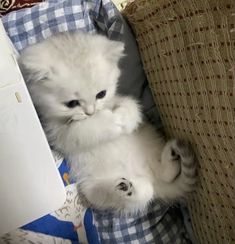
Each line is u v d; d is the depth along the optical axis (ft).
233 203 0.62
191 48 0.57
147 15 0.66
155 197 0.76
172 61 0.63
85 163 0.74
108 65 0.69
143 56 0.75
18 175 0.45
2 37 0.47
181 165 0.71
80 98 0.67
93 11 0.78
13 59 0.45
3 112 0.44
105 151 0.73
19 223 0.46
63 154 0.74
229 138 0.56
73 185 0.74
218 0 0.47
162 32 0.63
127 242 0.76
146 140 0.77
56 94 0.66
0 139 0.44
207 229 0.73
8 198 0.45
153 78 0.74
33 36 0.77
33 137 0.45
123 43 0.72
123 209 0.74
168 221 0.80
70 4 0.78
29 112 0.44
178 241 0.80
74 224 0.71
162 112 0.77
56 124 0.71
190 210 0.78
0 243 0.63
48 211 0.47
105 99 0.70
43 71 0.64
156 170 0.75
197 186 0.71
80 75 0.65
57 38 0.72
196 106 0.61
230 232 0.66
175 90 0.66
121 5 0.85
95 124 0.70
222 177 0.62
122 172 0.74
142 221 0.77
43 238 0.67
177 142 0.70
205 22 0.51
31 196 0.45
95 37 0.72
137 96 0.79
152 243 0.77
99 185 0.73
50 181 0.46
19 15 0.77
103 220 0.76
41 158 0.45
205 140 0.63
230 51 0.49
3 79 0.44
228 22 0.48
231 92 0.52
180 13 0.56
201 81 0.58
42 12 0.77
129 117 0.73
